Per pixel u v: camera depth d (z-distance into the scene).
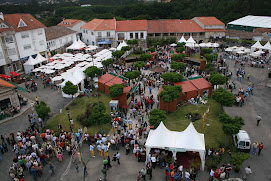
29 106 33.06
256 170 20.19
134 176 19.77
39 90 39.12
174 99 30.08
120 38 72.25
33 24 52.50
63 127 27.41
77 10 123.44
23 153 22.14
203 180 19.12
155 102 33.25
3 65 44.84
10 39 45.94
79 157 21.42
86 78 40.41
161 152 21.75
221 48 68.88
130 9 106.56
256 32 76.75
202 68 46.22
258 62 49.41
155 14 100.31
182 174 18.92
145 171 18.81
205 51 52.81
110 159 22.06
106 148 21.53
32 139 23.30
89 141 24.31
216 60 47.88
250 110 30.78
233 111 30.62
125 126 26.12
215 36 71.31
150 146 20.62
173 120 28.55
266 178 19.25
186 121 28.23
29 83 41.94
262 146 21.67
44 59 49.91
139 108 30.73
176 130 26.23
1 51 43.72
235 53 56.84
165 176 19.67
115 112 29.36
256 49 58.69
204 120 25.77
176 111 30.80
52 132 24.81
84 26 79.06
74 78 35.75
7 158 22.27
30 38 51.12
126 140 23.09
